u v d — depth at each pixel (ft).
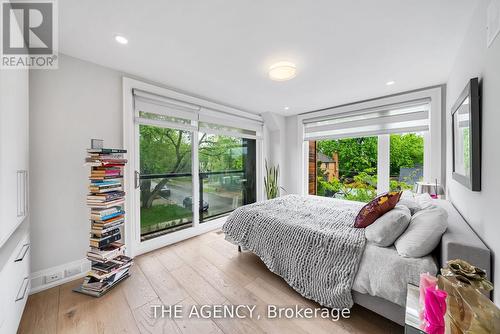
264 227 7.16
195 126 10.53
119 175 6.73
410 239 4.52
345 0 4.38
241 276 6.97
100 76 7.32
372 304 4.80
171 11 4.72
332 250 5.45
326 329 4.84
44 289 6.20
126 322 5.01
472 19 4.74
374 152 11.93
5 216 3.98
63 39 5.78
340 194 13.51
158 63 7.20
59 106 6.50
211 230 11.48
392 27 5.23
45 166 6.26
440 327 2.71
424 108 9.39
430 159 9.07
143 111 8.43
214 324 4.99
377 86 9.14
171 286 6.41
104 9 4.64
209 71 7.80
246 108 12.80
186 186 10.47
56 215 6.47
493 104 3.60
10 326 4.11
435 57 6.68
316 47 6.15
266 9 4.64
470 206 4.89
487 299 2.60
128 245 8.02
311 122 13.64
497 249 3.40
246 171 13.98
